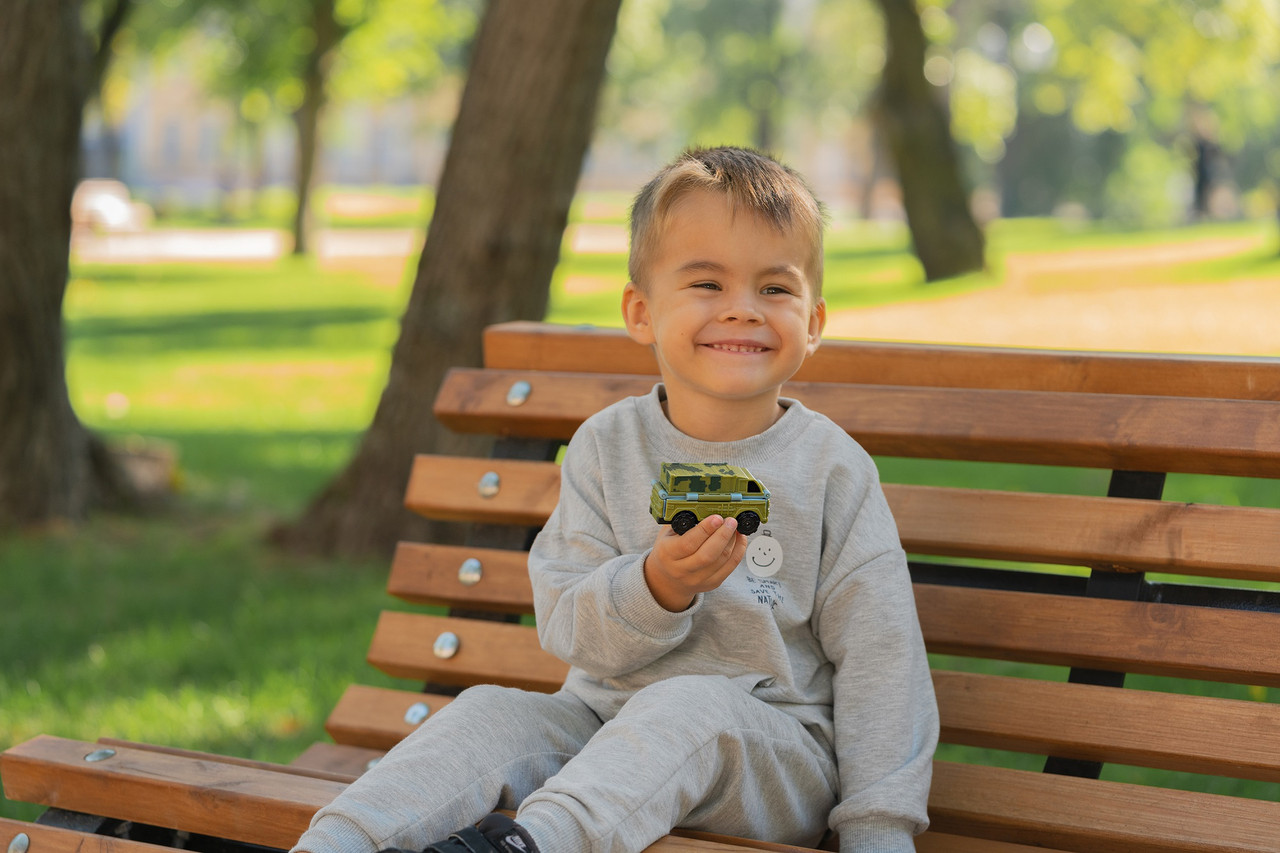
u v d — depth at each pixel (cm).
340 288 2398
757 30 4453
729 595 190
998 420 214
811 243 195
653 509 173
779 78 4522
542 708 189
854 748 184
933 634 210
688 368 194
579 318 1622
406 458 597
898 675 186
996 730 202
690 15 4456
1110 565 204
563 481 208
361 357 1496
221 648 476
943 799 200
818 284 199
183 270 2739
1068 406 210
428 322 581
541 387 248
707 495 170
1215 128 3628
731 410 200
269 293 2308
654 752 165
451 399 253
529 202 564
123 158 6619
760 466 198
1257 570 193
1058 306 1162
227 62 2550
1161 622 197
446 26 2570
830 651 193
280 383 1297
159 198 6003
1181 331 977
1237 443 197
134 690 434
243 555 617
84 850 187
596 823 156
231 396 1212
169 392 1234
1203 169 3691
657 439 204
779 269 191
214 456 898
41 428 662
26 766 197
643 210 201
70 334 1708
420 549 248
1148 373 212
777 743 178
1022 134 4534
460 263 572
